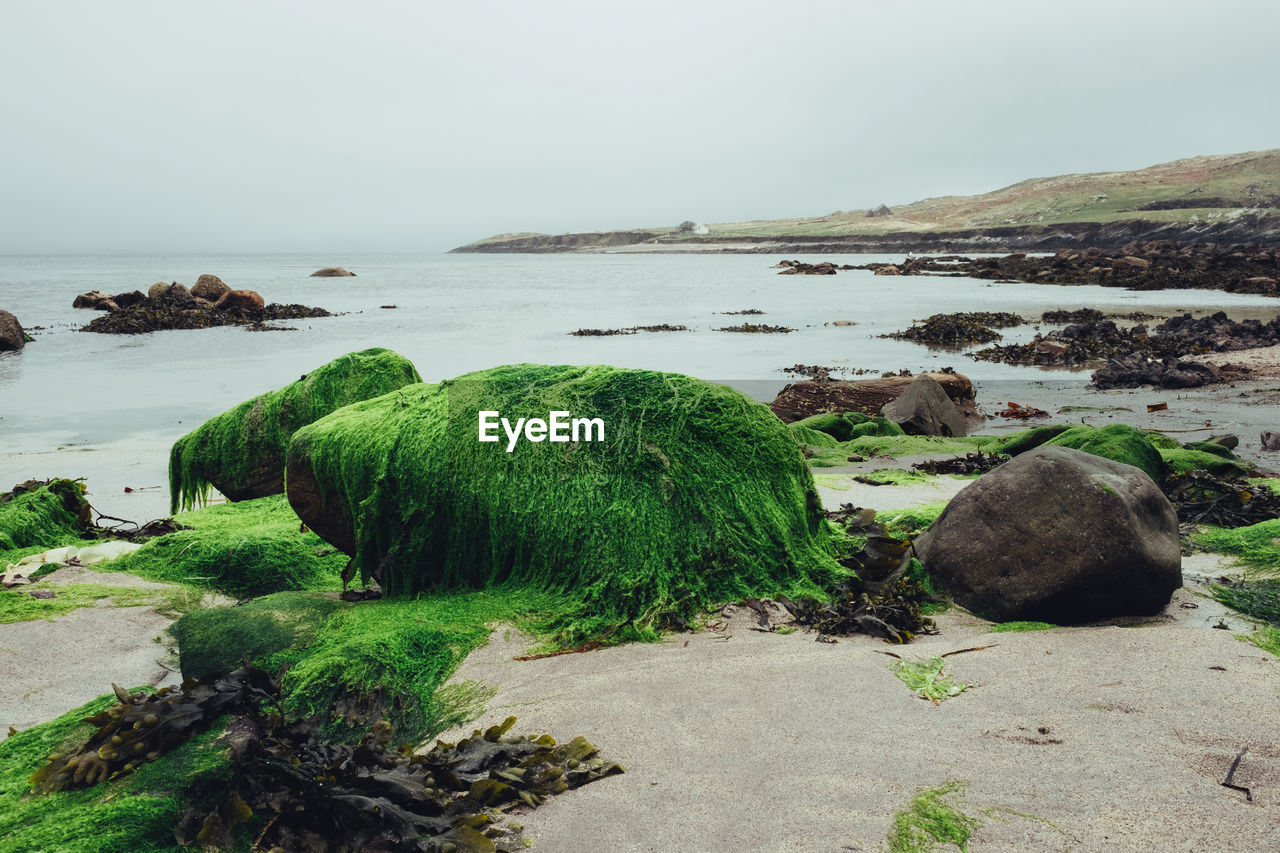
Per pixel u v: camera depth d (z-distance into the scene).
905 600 4.55
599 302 47.22
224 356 23.36
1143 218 137.00
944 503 7.38
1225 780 2.71
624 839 2.59
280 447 8.36
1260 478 8.41
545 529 4.84
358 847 2.66
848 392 15.91
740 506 4.88
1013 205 184.75
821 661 3.87
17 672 4.41
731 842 2.53
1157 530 4.53
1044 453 4.80
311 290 61.19
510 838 2.64
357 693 3.82
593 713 3.42
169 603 5.51
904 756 2.98
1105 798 2.65
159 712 3.42
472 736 3.22
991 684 3.57
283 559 6.16
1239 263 62.34
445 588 5.11
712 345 26.58
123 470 10.69
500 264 140.12
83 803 3.01
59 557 6.43
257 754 3.10
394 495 5.18
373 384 8.47
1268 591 4.80
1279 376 19.47
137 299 38.78
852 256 154.62
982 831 2.52
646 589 4.56
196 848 2.73
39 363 21.72
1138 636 4.03
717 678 3.71
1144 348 24.66
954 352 25.66
